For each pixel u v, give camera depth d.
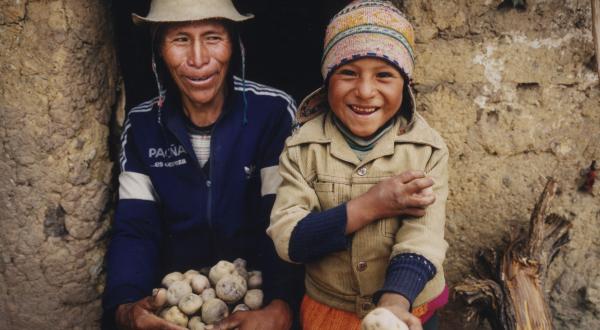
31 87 2.38
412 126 2.04
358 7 1.95
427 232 1.88
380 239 1.96
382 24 1.91
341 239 1.90
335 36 1.96
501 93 2.45
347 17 1.94
